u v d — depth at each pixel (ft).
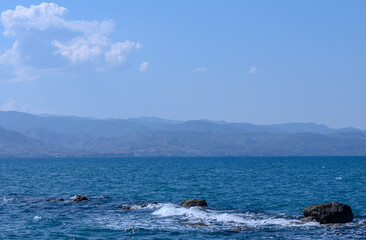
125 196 218.18
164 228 126.11
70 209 165.68
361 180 330.54
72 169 604.90
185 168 619.26
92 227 128.16
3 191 249.96
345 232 120.06
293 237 114.32
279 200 198.80
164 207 162.81
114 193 235.20
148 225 130.52
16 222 137.28
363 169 555.69
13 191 250.16
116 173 463.83
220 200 199.72
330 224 130.41
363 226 127.75
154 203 176.35
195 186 276.62
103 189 260.21
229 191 242.37
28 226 130.62
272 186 275.39
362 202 190.70
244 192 236.43
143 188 264.31
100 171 523.70
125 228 126.52
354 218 143.74
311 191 241.14
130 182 316.19
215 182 312.91
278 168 606.14
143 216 147.13
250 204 184.44
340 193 229.66
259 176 391.45
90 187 274.98
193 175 412.36
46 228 127.54
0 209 165.68
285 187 267.80
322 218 132.57
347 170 525.34
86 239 113.70
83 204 181.88
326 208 133.69
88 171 526.98
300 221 134.62
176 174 433.48
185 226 128.88
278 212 160.04
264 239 112.16
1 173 476.13
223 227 127.24
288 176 390.63
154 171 513.45
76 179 357.41
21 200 197.47
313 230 122.62
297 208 171.94
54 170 567.59
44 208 168.76
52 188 269.44
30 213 155.53
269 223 132.98
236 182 312.50
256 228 125.59
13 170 570.05
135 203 186.29
